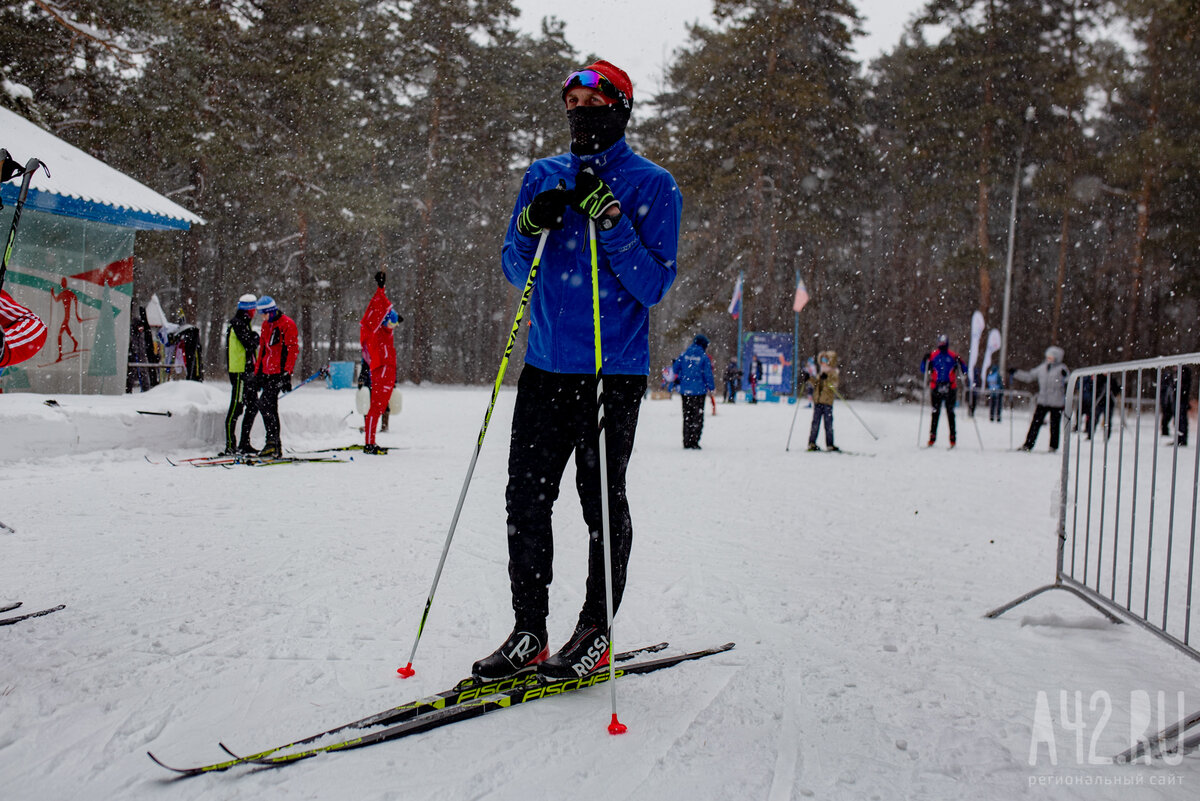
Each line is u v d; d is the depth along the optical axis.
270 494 6.34
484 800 1.81
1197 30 28.88
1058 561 3.69
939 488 8.12
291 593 3.50
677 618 3.36
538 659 2.52
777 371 31.61
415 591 3.60
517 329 2.50
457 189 41.19
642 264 2.46
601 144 2.59
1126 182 32.72
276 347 8.77
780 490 7.66
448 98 36.75
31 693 2.33
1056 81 32.62
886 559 4.72
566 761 2.01
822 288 43.31
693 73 37.38
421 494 6.57
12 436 7.84
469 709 2.26
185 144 23.69
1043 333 41.12
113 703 2.28
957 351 42.19
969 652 3.01
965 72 33.59
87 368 11.01
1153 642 3.20
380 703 2.33
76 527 4.81
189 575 3.75
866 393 43.94
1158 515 6.74
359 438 11.77
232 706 2.29
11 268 10.17
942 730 2.27
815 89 33.53
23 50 18.22
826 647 3.01
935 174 40.22
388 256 42.47
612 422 2.55
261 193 29.08
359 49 33.66
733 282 40.31
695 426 11.92
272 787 1.84
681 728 2.23
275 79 27.77
